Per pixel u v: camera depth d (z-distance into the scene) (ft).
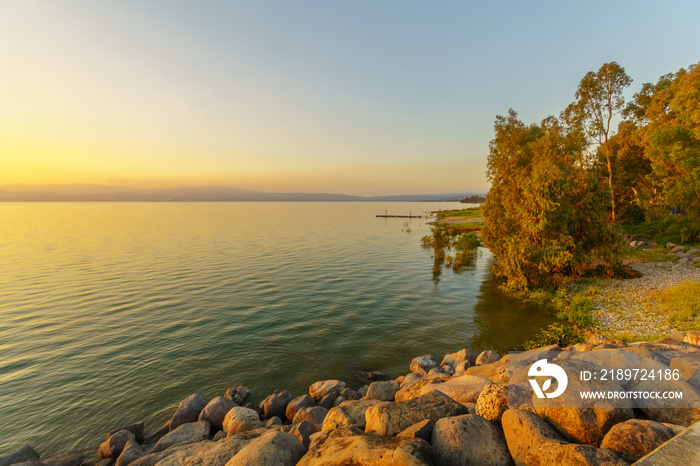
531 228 69.77
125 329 55.57
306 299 72.79
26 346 49.14
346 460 13.88
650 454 10.11
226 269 105.70
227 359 44.68
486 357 37.01
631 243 109.91
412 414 17.66
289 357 45.11
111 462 26.94
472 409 19.49
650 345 24.62
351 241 178.19
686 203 94.48
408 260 121.70
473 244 131.23
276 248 152.46
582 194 73.46
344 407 25.00
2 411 34.14
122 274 98.73
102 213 539.70
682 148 88.69
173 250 146.20
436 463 13.84
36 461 26.14
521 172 86.74
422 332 53.21
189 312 64.13
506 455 13.71
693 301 49.62
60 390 37.68
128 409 34.40
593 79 116.57
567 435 13.66
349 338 51.24
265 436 18.78
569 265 69.10
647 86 132.67
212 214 499.10
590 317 51.42
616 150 140.26
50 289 81.97
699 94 83.56
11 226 279.69
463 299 71.67
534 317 58.03
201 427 29.30
